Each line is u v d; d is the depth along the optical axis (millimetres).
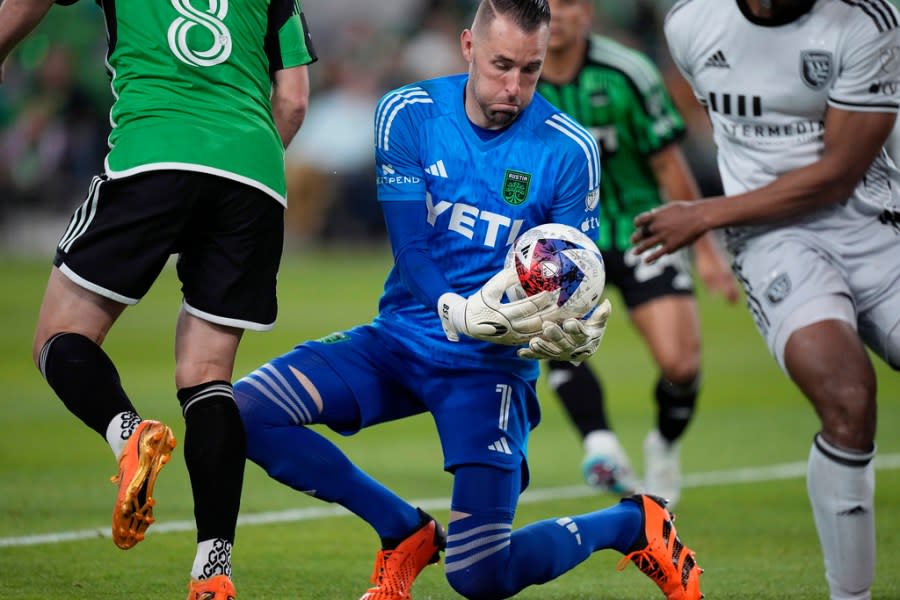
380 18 88688
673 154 24391
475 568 14516
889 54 15750
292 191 74750
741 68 16562
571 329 13703
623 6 76938
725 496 24172
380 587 15508
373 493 15422
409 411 15914
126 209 13703
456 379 15156
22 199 70125
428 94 15195
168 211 13734
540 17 14148
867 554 15172
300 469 15031
